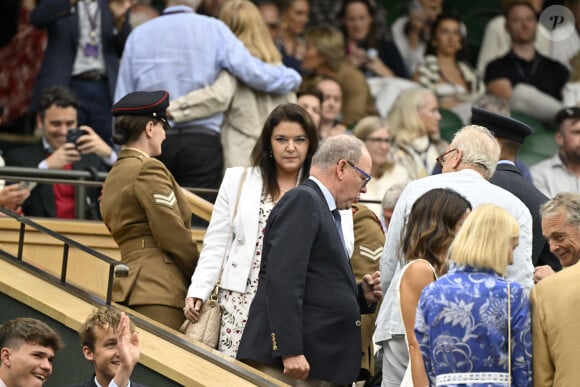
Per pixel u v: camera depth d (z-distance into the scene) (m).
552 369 24.75
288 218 28.05
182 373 27.53
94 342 27.11
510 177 31.28
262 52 41.19
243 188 30.44
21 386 26.95
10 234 35.09
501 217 24.62
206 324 29.95
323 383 28.34
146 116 31.34
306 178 30.41
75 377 29.27
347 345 28.20
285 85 41.09
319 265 28.27
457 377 24.28
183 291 30.80
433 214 26.23
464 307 24.34
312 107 45.16
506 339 24.44
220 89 39.91
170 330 29.41
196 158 39.78
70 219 36.94
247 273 29.92
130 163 31.00
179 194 31.20
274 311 27.67
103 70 44.53
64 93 40.94
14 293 30.28
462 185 27.83
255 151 30.58
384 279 27.94
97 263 35.56
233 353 29.72
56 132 40.84
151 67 40.22
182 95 40.00
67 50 44.50
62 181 35.06
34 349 26.97
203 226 37.97
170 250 30.58
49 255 35.22
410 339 25.59
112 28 44.66
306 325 28.05
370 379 31.56
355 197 28.78
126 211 30.80
